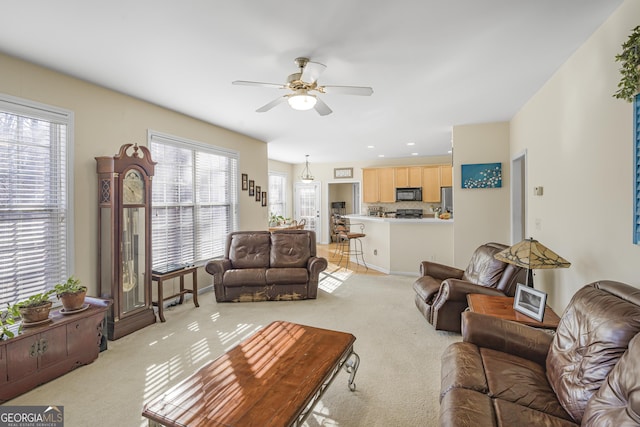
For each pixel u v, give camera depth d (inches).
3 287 99.8
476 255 140.6
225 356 74.2
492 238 186.7
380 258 241.9
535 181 137.6
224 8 75.5
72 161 116.1
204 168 185.6
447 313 121.3
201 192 183.8
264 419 52.8
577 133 98.2
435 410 78.4
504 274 118.1
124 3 73.4
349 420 74.8
